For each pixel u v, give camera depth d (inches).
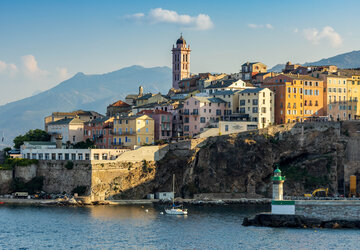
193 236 6879.9
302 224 7086.6
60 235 6968.5
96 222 7706.7
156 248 6382.9
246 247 6333.7
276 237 6673.2
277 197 7209.6
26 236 6924.2
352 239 6515.8
